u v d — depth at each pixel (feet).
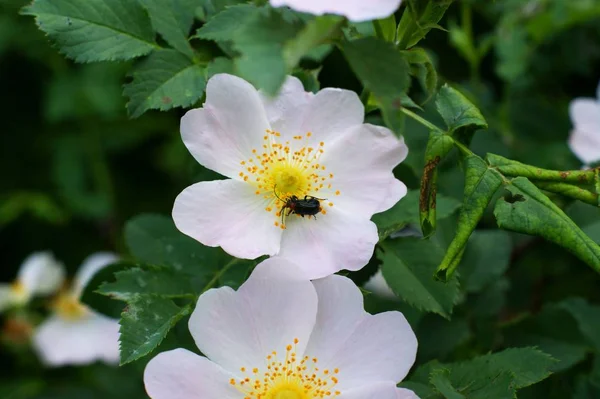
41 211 1.91
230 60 1.19
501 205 1.10
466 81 1.64
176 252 1.25
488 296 1.33
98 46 1.18
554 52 1.62
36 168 2.05
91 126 1.96
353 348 1.10
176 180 2.01
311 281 1.11
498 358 1.16
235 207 1.13
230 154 1.13
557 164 1.49
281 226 1.13
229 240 1.11
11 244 2.02
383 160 1.13
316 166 1.14
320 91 1.13
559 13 1.56
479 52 1.58
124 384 1.70
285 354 1.10
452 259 1.09
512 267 1.46
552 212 1.09
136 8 1.20
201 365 1.09
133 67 1.19
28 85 1.99
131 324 1.12
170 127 1.95
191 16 1.21
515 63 1.56
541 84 1.63
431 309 1.17
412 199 1.18
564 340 1.31
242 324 1.10
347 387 1.10
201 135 1.13
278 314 1.10
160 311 1.13
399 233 1.21
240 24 1.17
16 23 1.89
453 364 1.17
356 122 1.14
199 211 1.12
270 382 1.10
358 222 1.12
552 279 1.47
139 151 2.02
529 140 1.56
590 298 1.46
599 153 1.45
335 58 1.49
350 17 1.02
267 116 1.14
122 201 2.00
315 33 1.02
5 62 1.94
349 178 1.13
